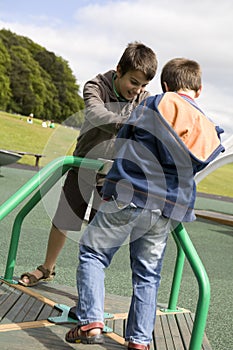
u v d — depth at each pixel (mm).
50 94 63344
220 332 2949
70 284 3566
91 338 2023
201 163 2018
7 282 3010
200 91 2295
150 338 2141
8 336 2248
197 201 13039
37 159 14156
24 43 66375
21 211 3031
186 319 2859
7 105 57812
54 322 2492
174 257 5164
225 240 6750
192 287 4008
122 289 3646
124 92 2623
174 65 2301
